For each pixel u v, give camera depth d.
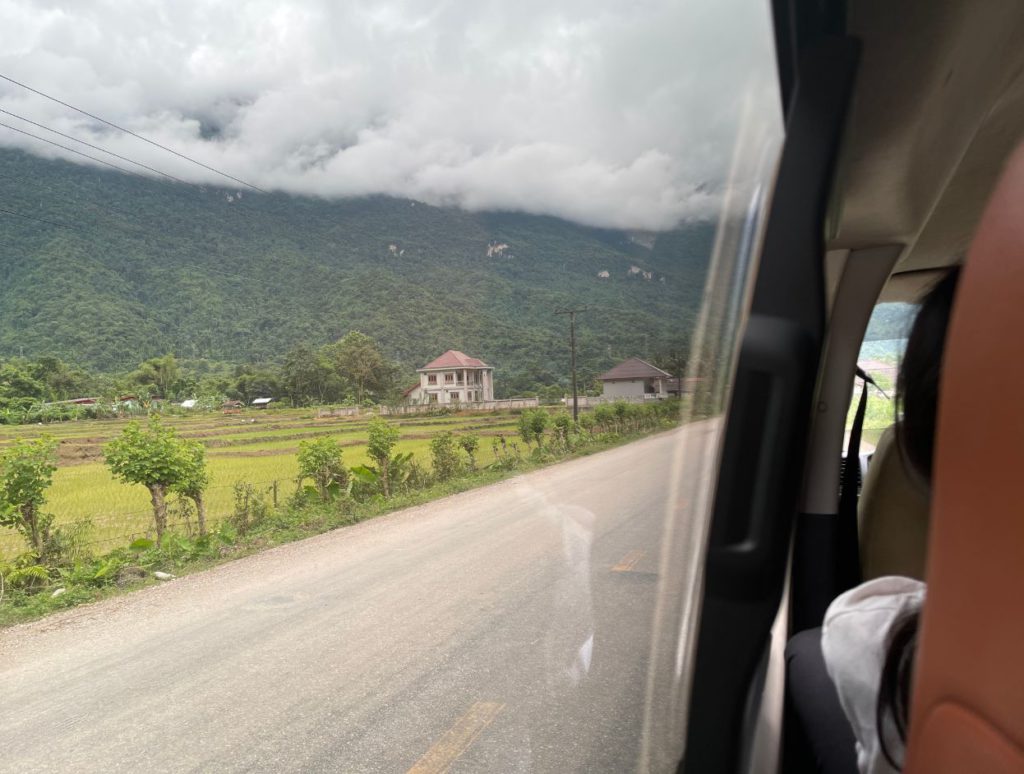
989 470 0.41
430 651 1.97
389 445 11.63
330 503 13.22
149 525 12.70
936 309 0.85
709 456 1.00
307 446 13.98
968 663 0.42
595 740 1.08
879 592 0.90
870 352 2.26
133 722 2.71
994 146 1.83
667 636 1.08
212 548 10.53
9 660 4.31
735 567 1.00
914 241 2.24
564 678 1.14
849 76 0.98
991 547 0.41
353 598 3.14
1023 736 0.38
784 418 0.97
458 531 2.62
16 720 2.94
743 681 1.03
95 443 18.92
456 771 1.42
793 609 2.19
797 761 1.37
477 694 1.39
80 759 2.47
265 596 4.65
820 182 0.97
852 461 2.26
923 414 0.84
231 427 21.58
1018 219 0.41
